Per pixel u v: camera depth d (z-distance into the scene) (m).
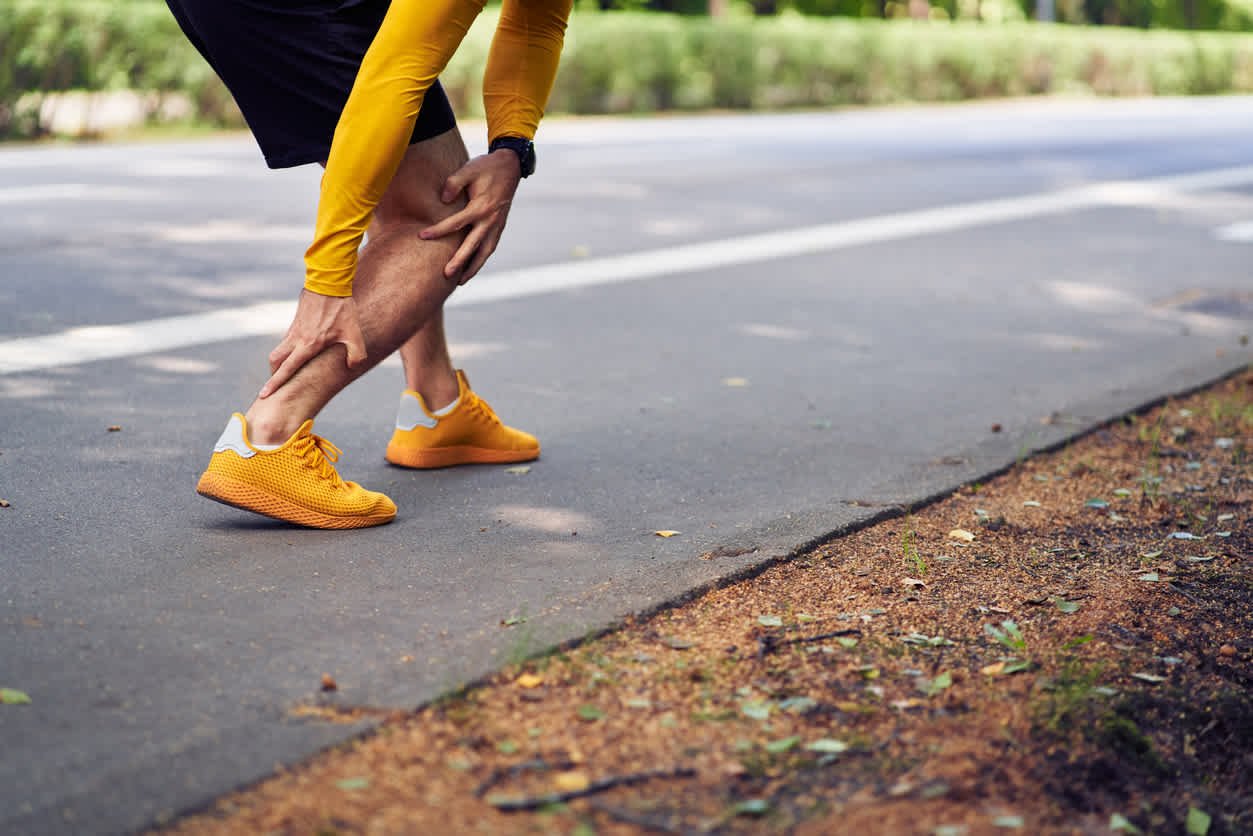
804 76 26.22
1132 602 2.84
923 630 2.65
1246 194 11.98
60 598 2.60
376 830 1.83
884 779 2.05
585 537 3.15
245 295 6.30
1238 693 2.46
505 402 4.58
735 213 9.90
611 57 22.69
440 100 3.11
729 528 3.26
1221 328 6.44
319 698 2.20
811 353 5.61
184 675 2.27
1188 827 2.07
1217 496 3.72
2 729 2.05
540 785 1.98
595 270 7.37
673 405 4.63
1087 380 5.26
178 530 3.07
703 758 2.08
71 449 3.72
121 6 15.88
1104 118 23.69
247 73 3.01
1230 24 51.38
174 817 1.84
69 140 15.57
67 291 6.16
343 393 4.56
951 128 20.19
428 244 3.13
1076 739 2.20
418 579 2.80
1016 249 8.67
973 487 3.75
